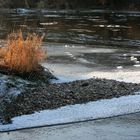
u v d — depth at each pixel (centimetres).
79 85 1349
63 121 1062
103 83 1379
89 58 2019
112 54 2181
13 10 5709
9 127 1017
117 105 1174
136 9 5844
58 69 1686
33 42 1498
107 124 1051
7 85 1221
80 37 2980
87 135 983
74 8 6116
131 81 1462
